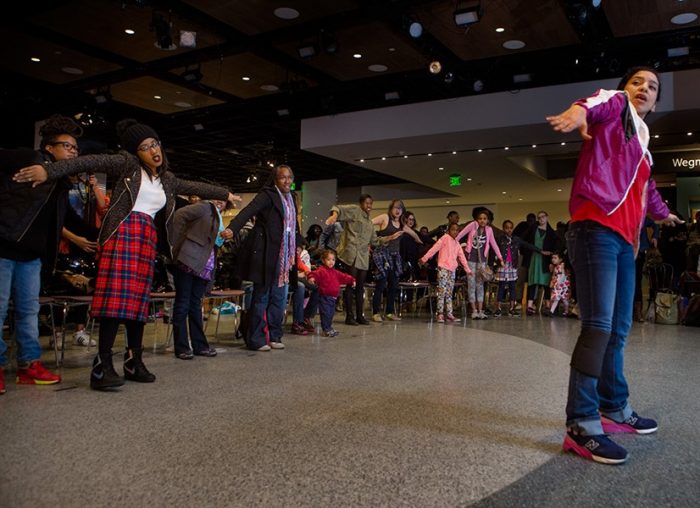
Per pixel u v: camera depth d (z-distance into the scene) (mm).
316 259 7547
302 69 9117
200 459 1855
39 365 3113
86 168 2756
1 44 8078
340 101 10992
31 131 11227
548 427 2316
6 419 2332
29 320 3055
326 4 6855
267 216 4438
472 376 3424
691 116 8648
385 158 12375
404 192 19438
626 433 2248
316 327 6414
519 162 13070
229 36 7762
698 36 7617
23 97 10281
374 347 4719
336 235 6844
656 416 2512
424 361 3982
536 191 17453
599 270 1989
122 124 3020
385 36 7824
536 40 7941
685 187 13664
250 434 2150
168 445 2002
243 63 8875
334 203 18062
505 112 9492
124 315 2893
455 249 7461
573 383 1987
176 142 14016
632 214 2031
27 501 1493
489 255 8547
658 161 13703
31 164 2756
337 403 2678
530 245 8492
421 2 6734
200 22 7258
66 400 2695
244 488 1609
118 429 2201
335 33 7719
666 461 1905
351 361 3961
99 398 2744
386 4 6812
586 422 1945
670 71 8453
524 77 8883
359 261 6645
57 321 5020
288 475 1721
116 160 2924
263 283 4410
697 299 7141
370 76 9523
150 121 12273
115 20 7324
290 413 2479
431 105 10156
